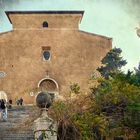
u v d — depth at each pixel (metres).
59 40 58.09
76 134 21.77
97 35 57.59
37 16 60.22
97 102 22.84
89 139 21.84
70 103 22.47
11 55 57.44
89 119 22.05
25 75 56.94
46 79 56.97
